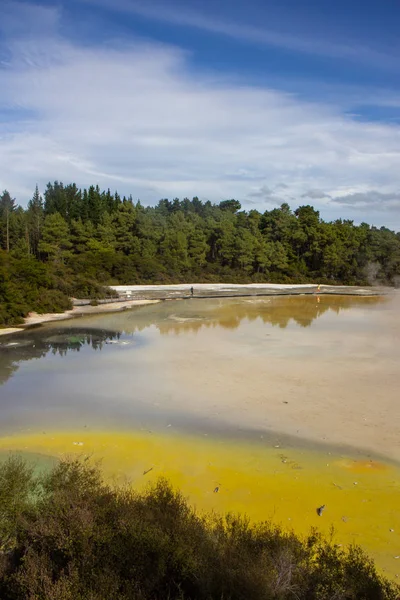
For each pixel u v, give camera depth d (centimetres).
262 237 9956
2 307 4053
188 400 2080
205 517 1072
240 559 796
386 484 1350
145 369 2584
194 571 759
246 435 1705
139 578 745
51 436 1708
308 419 1845
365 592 764
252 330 3791
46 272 5459
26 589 729
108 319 4403
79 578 739
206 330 3791
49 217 8406
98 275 7544
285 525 1129
